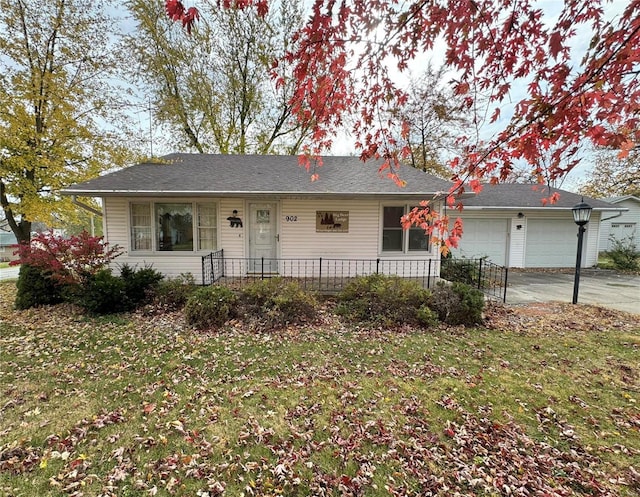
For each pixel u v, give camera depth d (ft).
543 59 6.62
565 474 7.38
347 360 13.53
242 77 49.34
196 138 48.98
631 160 39.04
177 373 12.28
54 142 28.68
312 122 8.83
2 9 26.20
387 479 7.29
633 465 7.65
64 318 19.07
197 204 27.07
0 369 12.55
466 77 7.28
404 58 7.51
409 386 11.41
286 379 11.87
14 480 7.16
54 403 10.19
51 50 28.71
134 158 30.99
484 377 12.07
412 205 28.17
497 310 21.03
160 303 20.72
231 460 7.88
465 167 7.92
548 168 7.27
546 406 10.13
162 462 7.77
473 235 38.60
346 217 28.14
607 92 5.78
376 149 9.19
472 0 6.19
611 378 12.00
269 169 29.91
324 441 8.56
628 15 5.44
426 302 18.98
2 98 25.40
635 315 20.07
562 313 20.48
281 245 28.04
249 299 19.22
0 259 68.59
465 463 7.75
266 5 6.48
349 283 21.84
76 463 7.66
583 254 40.16
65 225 36.76
